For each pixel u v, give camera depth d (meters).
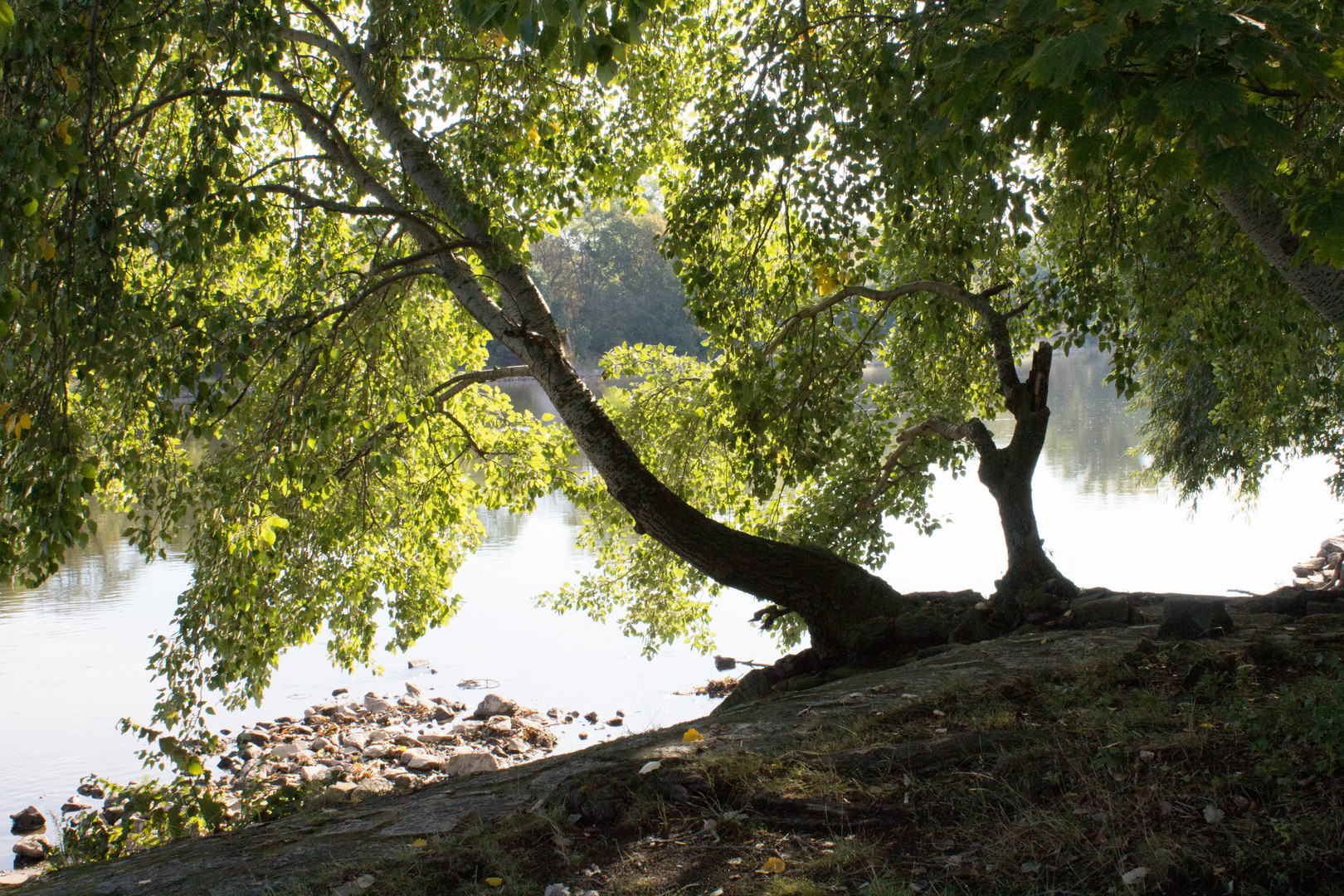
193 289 7.18
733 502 12.56
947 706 5.35
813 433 9.73
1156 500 25.86
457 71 8.95
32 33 5.38
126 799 7.99
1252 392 11.88
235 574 7.88
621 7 4.49
